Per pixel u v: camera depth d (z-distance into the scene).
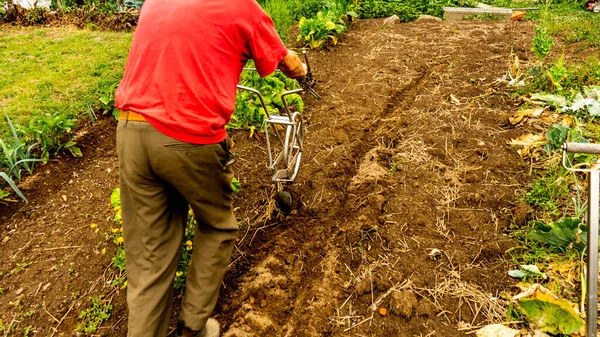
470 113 4.39
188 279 2.34
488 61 5.57
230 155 2.23
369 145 4.14
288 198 3.29
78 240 3.18
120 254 2.94
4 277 2.93
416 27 7.25
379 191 3.50
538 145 3.72
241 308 2.69
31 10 7.44
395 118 4.47
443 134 4.11
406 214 3.27
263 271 2.92
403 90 5.04
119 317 2.70
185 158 2.00
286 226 3.31
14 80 5.08
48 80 5.07
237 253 3.10
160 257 2.19
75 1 8.01
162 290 2.19
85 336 2.60
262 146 4.09
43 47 6.16
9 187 3.58
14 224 3.31
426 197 3.41
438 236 3.08
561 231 2.69
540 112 4.13
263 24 2.16
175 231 2.25
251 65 4.41
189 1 2.01
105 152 4.09
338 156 3.92
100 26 7.15
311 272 2.98
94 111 4.51
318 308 2.70
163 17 2.00
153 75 1.98
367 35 6.85
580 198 3.16
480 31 6.85
